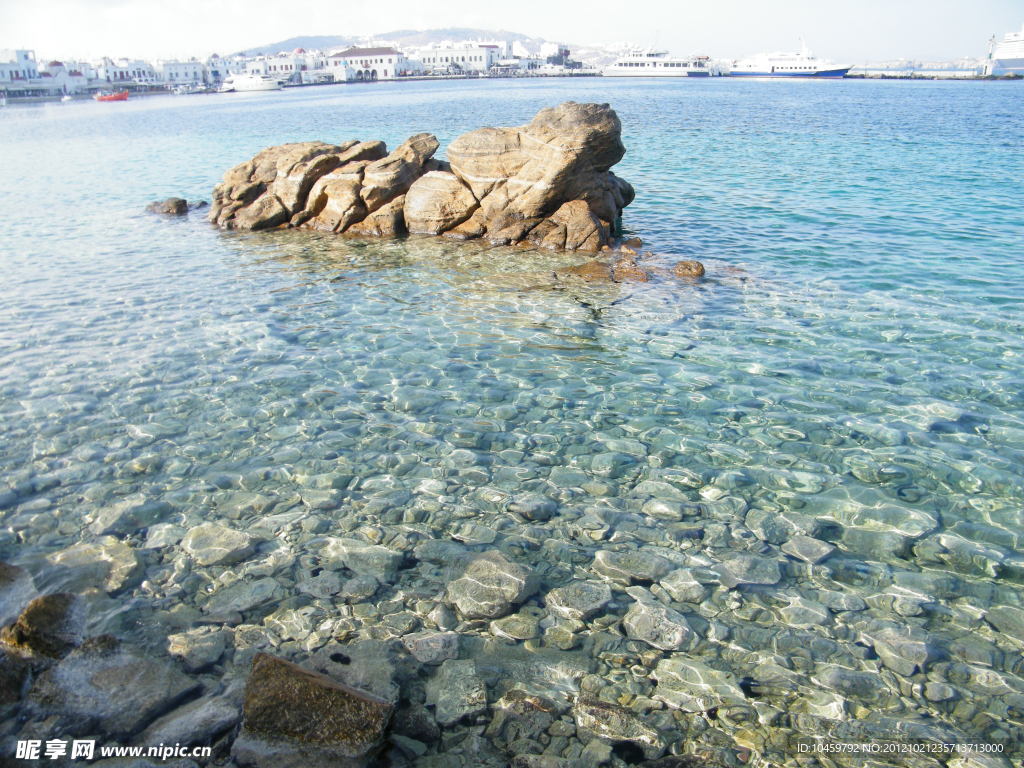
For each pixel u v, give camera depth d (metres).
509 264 18.95
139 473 9.00
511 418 10.49
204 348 13.20
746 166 35.81
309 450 9.59
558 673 5.84
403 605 6.64
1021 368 11.88
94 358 12.72
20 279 18.05
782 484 8.77
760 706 5.52
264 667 5.28
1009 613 6.57
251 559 7.32
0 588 6.62
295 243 22.16
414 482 8.84
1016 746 5.17
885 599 6.77
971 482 8.72
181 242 22.52
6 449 9.55
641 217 24.56
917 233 21.44
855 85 174.62
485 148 21.75
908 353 12.58
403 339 13.60
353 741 4.90
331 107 100.56
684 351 12.85
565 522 8.02
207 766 4.82
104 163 44.09
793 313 14.70
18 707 5.30
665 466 9.19
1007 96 112.50
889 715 5.45
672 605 6.68
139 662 5.71
